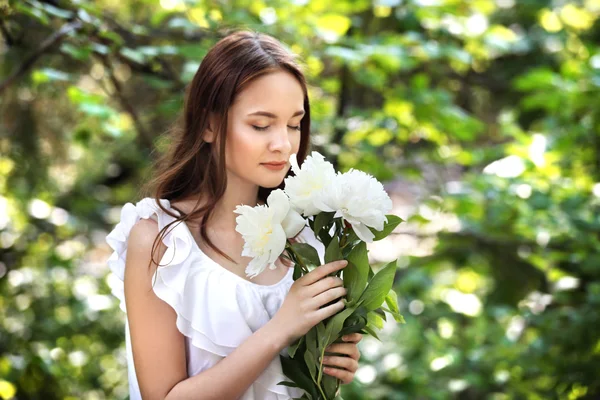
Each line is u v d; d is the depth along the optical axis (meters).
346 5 3.45
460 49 3.81
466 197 3.54
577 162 3.74
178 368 1.47
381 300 1.42
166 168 1.61
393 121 3.58
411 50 3.61
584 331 3.19
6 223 3.93
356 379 3.31
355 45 3.25
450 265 4.50
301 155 1.68
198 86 1.54
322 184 1.38
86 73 3.92
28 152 4.28
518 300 3.99
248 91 1.47
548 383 3.36
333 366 1.50
